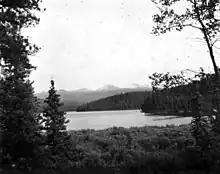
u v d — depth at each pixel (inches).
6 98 452.4
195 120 341.1
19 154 443.2
